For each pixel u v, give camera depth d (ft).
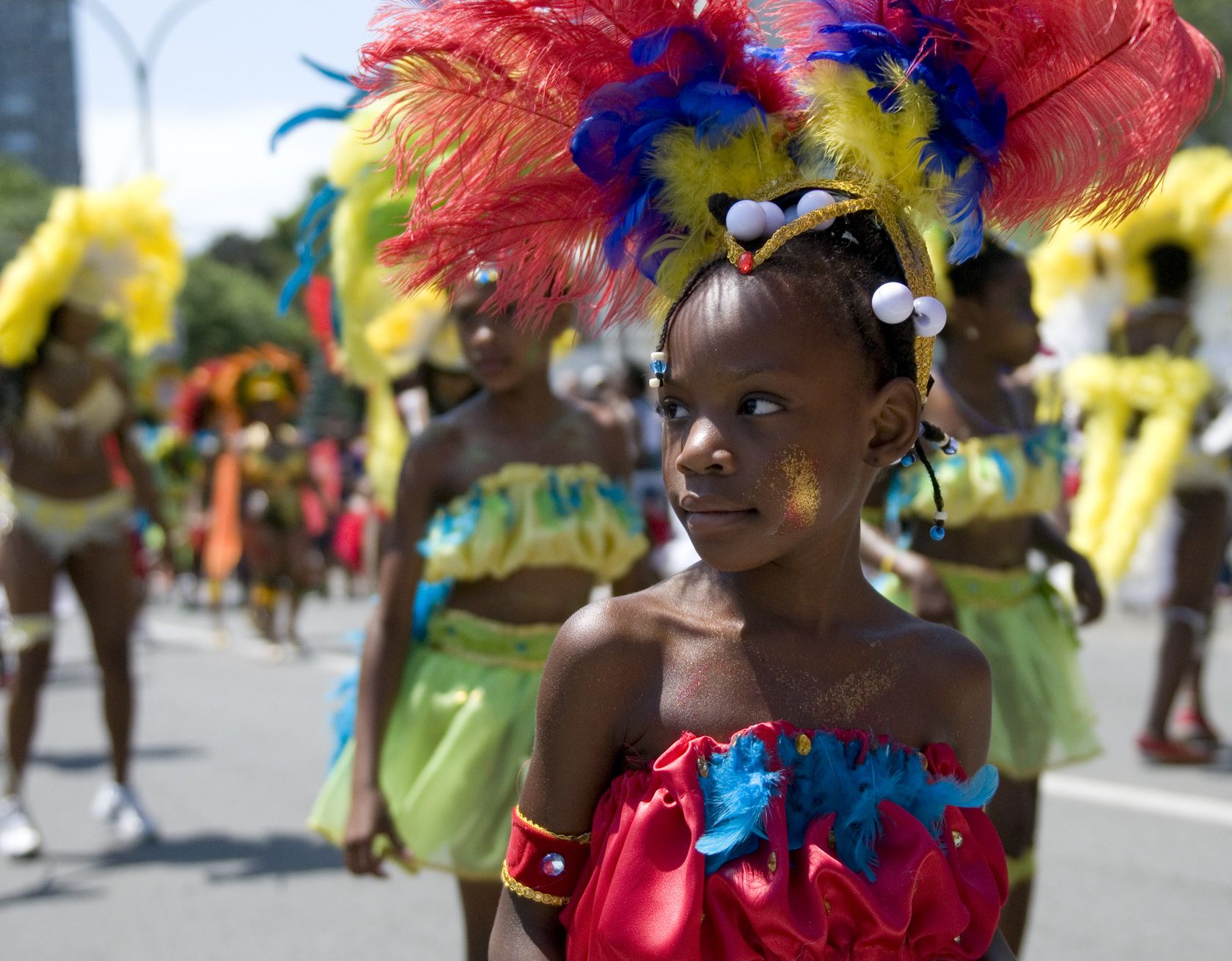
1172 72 5.21
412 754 9.73
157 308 18.44
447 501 9.79
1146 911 13.79
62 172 234.99
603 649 5.20
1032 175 5.53
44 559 17.04
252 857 16.66
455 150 5.64
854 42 5.29
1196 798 17.69
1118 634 31.83
